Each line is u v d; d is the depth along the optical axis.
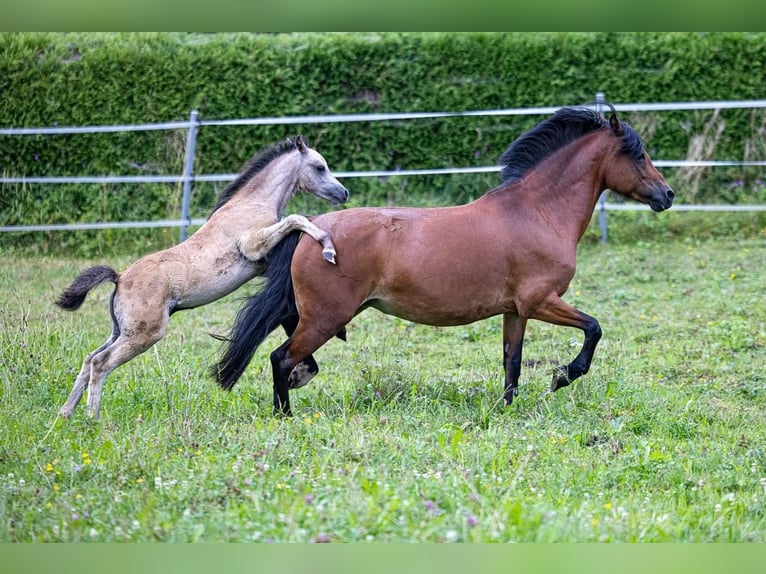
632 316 13.70
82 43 18.98
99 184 18.69
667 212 18.20
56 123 18.80
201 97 18.66
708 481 7.91
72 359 11.05
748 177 18.80
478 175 18.61
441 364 11.81
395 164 18.84
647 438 9.02
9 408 9.50
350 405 9.83
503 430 8.88
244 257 10.09
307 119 17.47
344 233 9.34
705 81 18.52
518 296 9.62
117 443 8.51
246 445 8.40
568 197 9.93
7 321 12.70
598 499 7.48
